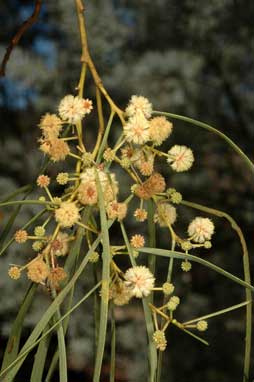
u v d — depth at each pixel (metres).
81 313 1.32
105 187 0.39
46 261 0.40
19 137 1.71
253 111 1.51
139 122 0.40
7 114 1.72
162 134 0.40
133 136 0.40
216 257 1.41
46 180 0.41
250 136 1.50
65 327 0.39
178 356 1.33
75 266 0.40
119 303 0.41
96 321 0.44
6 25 1.97
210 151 1.47
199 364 1.34
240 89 1.51
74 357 1.33
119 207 0.40
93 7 1.52
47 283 0.40
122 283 0.41
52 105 1.55
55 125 0.41
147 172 0.41
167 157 0.41
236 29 1.46
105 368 1.37
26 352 0.37
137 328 1.36
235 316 1.35
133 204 1.30
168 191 0.42
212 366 1.33
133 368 1.34
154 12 1.50
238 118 1.51
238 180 1.47
